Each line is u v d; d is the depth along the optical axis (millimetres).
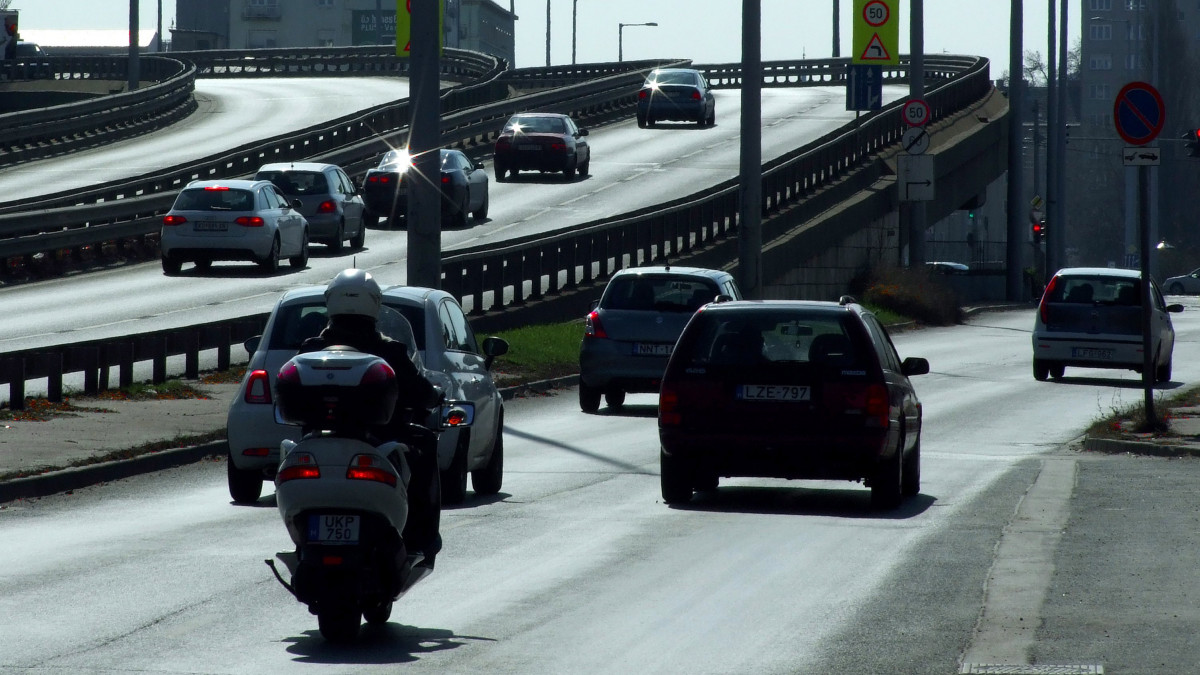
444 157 164250
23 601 34688
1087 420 82938
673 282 84312
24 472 53406
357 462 29094
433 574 38625
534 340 108688
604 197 188500
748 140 103750
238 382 85688
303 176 148875
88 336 94188
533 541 43781
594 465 62094
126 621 32594
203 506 50344
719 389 50906
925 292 169750
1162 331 109125
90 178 194500
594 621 33094
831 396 50062
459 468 50250
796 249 165375
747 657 29719
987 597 35344
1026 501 51906
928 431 77562
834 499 54125
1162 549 41938
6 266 131625
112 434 63906
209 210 133250
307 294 52812
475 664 29062
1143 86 69625
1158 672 28125
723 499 53562
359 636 31453
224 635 31375
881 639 31281
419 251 81000
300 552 29875
